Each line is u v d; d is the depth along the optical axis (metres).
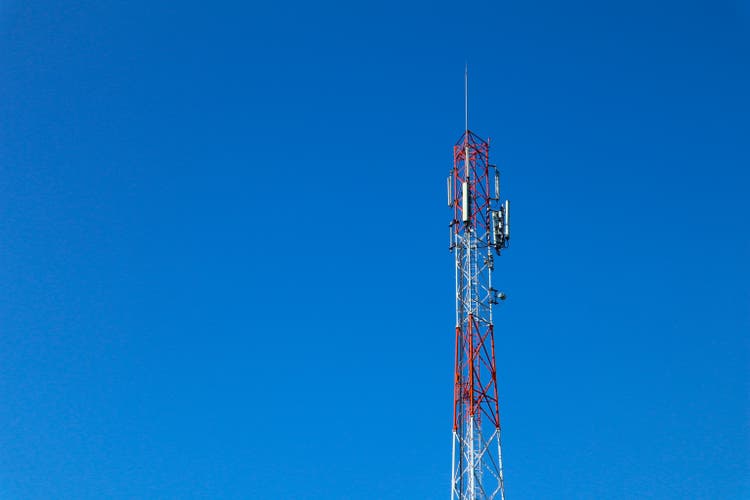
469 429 98.00
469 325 102.25
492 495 95.50
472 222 106.75
